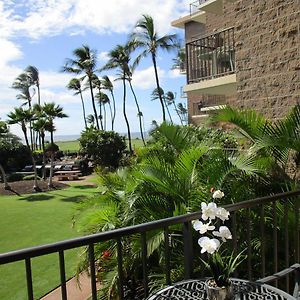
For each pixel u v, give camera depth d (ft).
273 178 16.06
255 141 16.47
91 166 90.63
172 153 19.49
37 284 19.98
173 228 12.84
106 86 148.15
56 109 77.46
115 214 16.66
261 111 20.12
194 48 31.55
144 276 6.53
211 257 5.90
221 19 42.63
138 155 22.71
